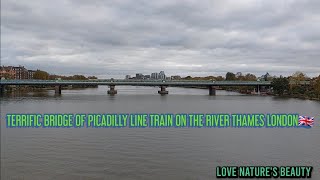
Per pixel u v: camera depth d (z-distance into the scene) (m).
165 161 51.03
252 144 63.44
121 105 145.12
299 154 56.34
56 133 73.00
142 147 60.03
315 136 71.56
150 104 151.38
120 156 53.62
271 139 68.06
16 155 53.97
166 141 65.06
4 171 46.16
